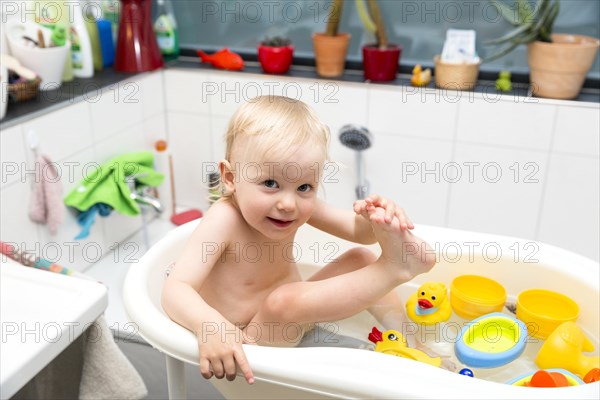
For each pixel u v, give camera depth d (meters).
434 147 1.92
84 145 1.82
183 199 2.33
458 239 1.27
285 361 0.88
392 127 1.93
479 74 1.96
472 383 0.84
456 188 1.94
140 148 2.09
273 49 1.99
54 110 1.68
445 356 1.14
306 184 1.01
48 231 1.73
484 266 1.26
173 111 2.19
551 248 1.24
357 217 1.22
